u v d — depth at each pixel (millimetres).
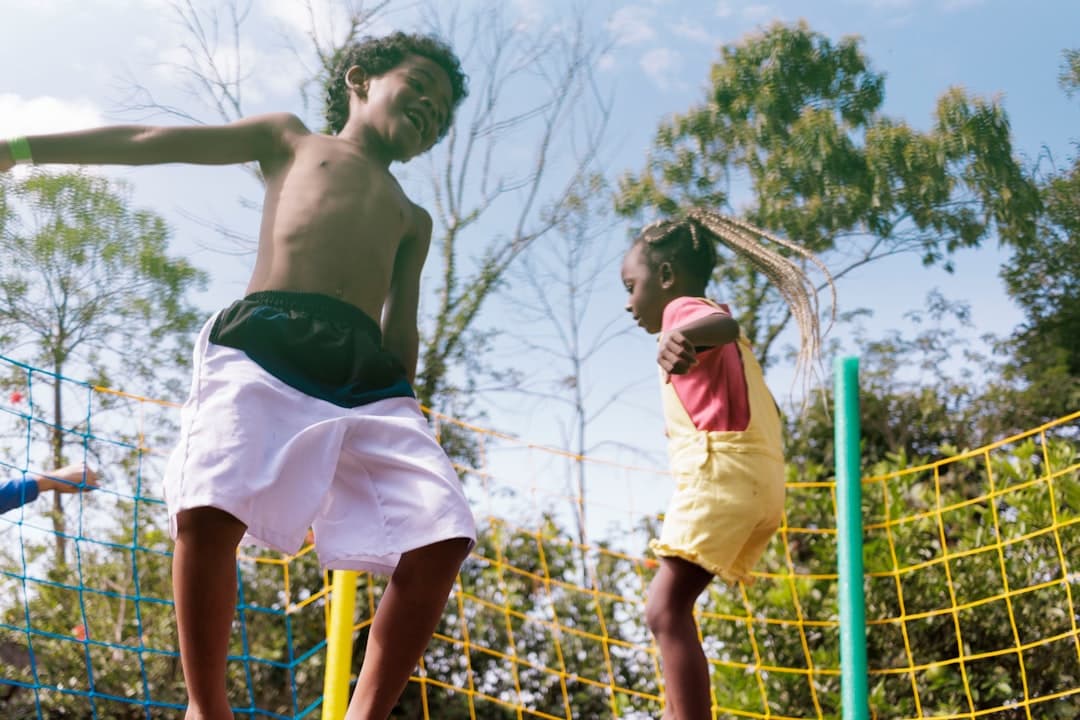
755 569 5441
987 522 5336
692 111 12125
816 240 11656
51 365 10734
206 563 1888
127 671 6246
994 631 5160
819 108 11945
